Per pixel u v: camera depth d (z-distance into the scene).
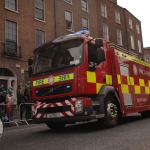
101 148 5.50
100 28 30.89
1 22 19.64
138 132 7.46
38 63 8.95
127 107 9.78
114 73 9.39
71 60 8.12
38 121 8.41
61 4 25.41
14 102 13.72
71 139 6.80
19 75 20.19
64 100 8.04
